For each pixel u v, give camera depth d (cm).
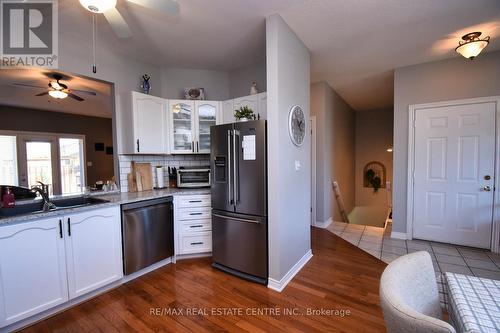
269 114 225
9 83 361
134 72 321
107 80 292
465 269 262
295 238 259
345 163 576
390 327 75
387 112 636
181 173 318
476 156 311
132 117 284
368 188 665
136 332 176
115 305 207
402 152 356
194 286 237
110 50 294
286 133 237
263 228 235
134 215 246
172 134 321
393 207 368
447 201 330
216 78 371
